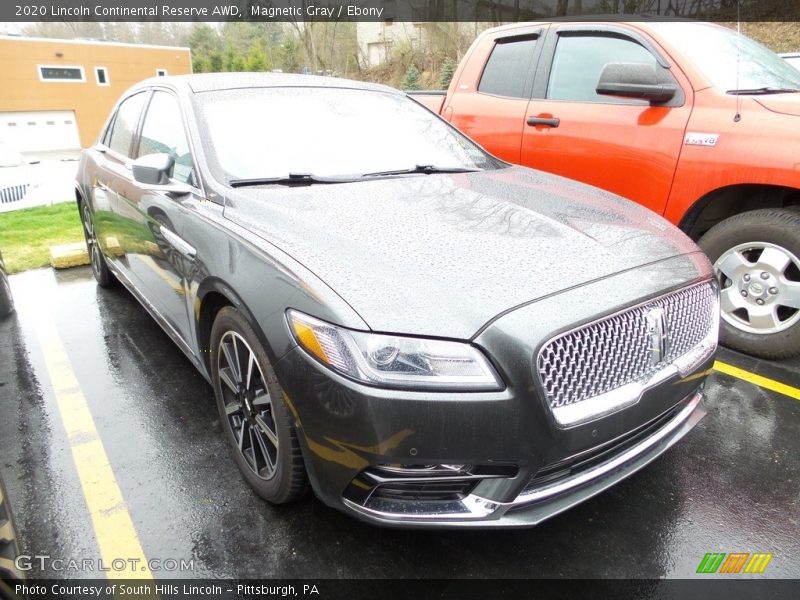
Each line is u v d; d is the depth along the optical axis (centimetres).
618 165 382
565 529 219
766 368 342
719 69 364
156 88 331
